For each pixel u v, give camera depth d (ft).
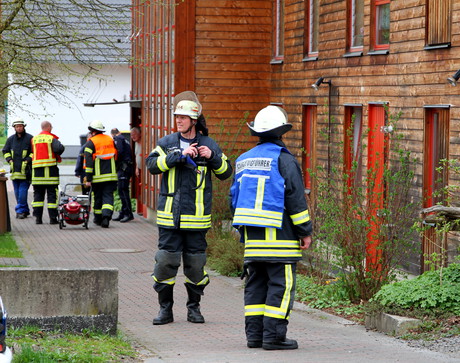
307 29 64.34
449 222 35.37
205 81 70.74
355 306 39.45
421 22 47.29
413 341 31.63
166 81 73.82
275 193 29.09
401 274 41.68
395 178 40.04
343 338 32.60
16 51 52.21
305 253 47.96
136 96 88.38
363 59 54.39
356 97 55.52
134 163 91.20
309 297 41.60
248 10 70.74
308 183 64.59
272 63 70.28
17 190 81.10
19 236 68.49
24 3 51.39
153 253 60.44
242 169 29.89
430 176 47.01
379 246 39.96
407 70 48.93
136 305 40.81
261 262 29.60
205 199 35.37
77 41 53.42
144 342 31.73
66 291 30.83
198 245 35.68
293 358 27.84
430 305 33.71
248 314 30.25
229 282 48.01
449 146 44.34
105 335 30.96
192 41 70.33
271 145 29.71
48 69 56.49
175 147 35.27
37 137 76.48
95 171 74.08
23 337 29.32
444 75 45.03
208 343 31.55
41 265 54.19
